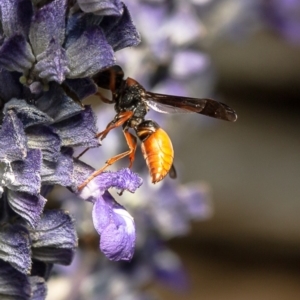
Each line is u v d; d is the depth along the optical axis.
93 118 0.16
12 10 0.15
